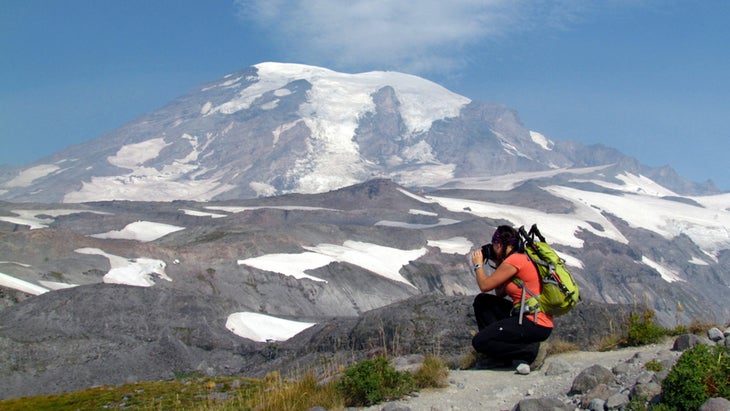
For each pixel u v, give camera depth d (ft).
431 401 40.73
